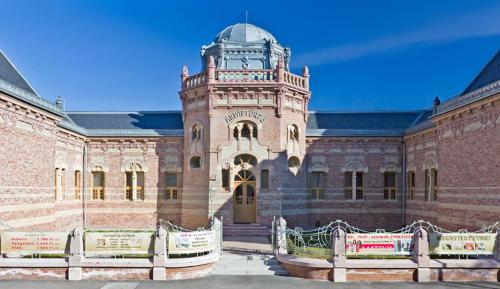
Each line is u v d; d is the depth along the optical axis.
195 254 18.78
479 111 22.19
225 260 20.47
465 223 23.61
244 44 32.50
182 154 33.56
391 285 16.97
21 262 17.55
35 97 23.11
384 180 34.38
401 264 17.66
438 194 27.27
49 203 25.30
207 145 30.28
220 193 29.72
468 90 25.44
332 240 18.06
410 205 32.75
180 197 33.41
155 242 17.73
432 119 27.25
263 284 17.06
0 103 20.11
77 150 32.09
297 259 18.41
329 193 34.09
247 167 30.16
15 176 21.61
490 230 20.59
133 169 33.75
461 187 24.06
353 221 34.03
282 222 21.31
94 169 33.62
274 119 30.16
